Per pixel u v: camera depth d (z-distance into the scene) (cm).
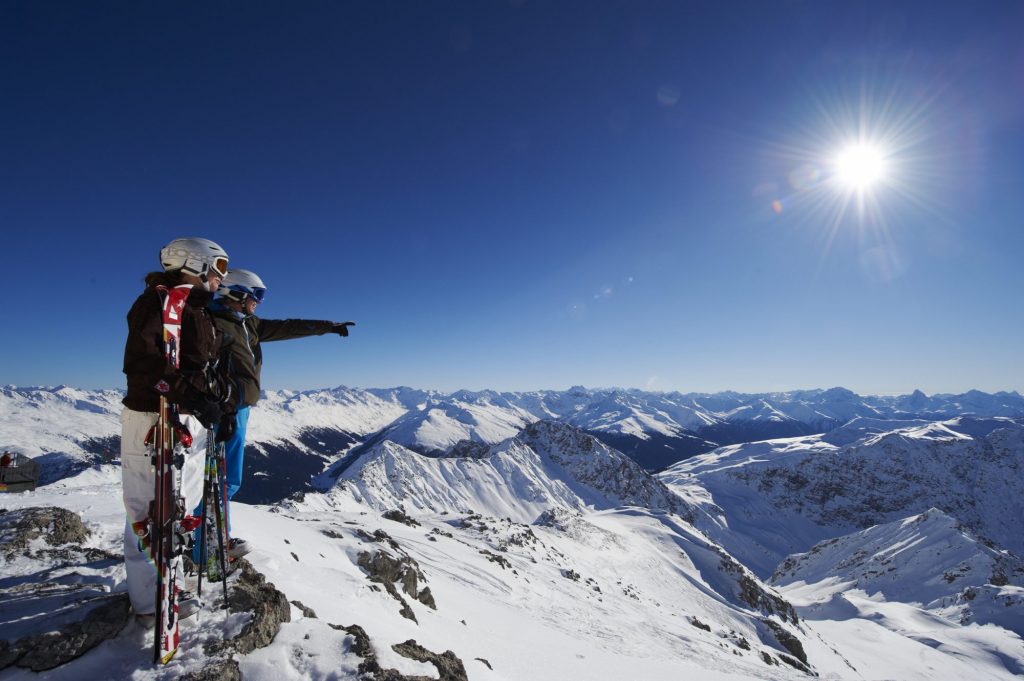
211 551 392
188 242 360
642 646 2947
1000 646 11800
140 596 356
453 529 6450
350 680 370
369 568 1328
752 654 5666
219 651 356
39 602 375
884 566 18925
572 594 4103
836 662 8325
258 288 450
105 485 1138
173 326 328
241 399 404
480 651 1006
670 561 10331
